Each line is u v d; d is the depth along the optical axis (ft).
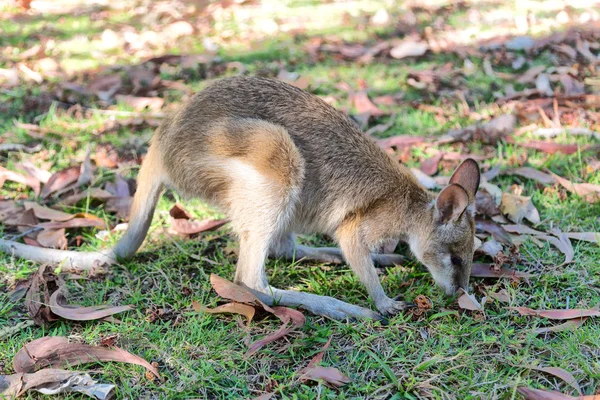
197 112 16.07
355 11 34.53
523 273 16.12
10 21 33.27
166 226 18.88
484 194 18.67
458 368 13.11
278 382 12.92
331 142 15.99
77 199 19.44
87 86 26.11
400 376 13.03
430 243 15.88
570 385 12.45
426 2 35.76
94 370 13.19
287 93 16.30
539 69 26.81
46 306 14.44
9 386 12.50
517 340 13.80
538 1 35.22
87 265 16.84
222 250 17.83
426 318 14.79
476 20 32.89
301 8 35.17
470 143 22.39
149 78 26.99
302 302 15.34
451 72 26.99
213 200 16.26
